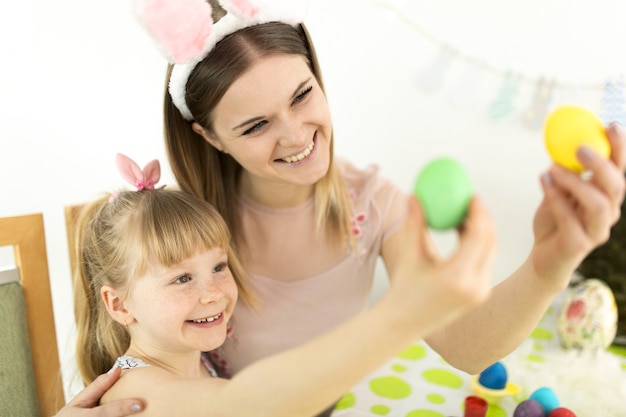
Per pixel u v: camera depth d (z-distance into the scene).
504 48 1.44
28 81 1.20
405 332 0.36
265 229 0.97
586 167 0.44
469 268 0.33
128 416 0.63
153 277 0.77
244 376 0.45
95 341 0.93
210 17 0.73
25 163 1.23
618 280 1.26
